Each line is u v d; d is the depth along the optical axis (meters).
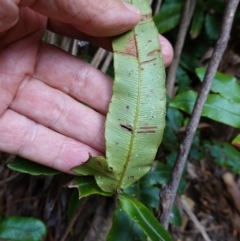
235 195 0.21
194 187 0.21
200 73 0.16
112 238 0.14
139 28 0.13
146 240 0.14
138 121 0.12
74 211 0.16
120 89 0.13
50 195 0.20
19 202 0.21
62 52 0.15
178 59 0.19
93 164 0.12
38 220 0.16
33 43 0.14
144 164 0.13
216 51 0.14
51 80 0.15
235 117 0.15
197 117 0.14
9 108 0.14
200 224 0.19
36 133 0.14
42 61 0.15
